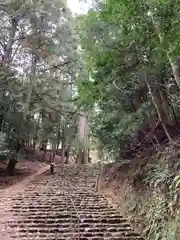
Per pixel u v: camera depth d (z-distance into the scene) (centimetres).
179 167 547
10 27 1249
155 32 495
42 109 1463
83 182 1140
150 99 718
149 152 768
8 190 1000
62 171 1449
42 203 780
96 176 1240
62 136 1933
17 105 1282
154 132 743
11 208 728
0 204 772
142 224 594
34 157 2086
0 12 1191
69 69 1422
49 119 1684
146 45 544
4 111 1275
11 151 1305
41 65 1380
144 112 723
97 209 743
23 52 1314
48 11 1298
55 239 528
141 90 698
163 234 497
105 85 697
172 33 432
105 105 803
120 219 656
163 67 562
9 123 1292
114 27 541
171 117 691
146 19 493
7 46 1252
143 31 521
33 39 1302
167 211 519
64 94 1430
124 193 798
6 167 1546
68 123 1834
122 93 709
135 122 751
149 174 668
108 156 1058
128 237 555
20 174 1454
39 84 1330
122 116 786
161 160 648
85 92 755
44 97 1402
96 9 565
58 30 1340
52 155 2083
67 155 2136
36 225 601
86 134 1895
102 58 612
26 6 1209
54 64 1400
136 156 866
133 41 548
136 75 619
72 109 1510
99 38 557
